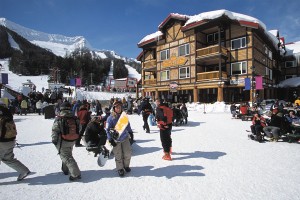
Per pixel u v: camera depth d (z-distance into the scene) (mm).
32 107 23297
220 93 24594
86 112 8078
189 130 11062
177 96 31250
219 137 9172
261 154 6516
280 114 8352
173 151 7000
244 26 24297
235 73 25625
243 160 5945
